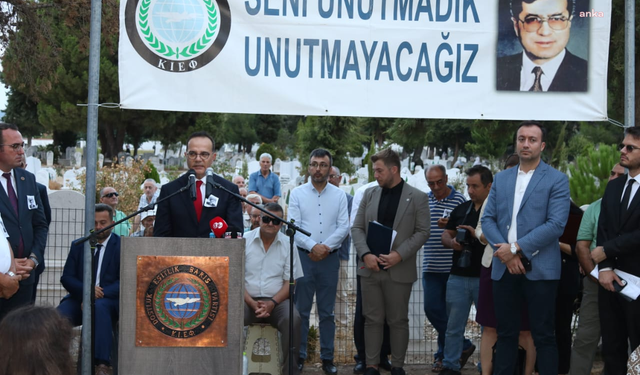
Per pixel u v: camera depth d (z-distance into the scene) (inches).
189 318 143.8
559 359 219.3
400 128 631.2
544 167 187.8
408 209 227.0
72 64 1202.0
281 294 218.4
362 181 828.0
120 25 184.9
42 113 1256.8
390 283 224.4
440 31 196.7
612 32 376.8
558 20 198.5
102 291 219.3
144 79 185.8
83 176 500.4
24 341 82.6
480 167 227.0
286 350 211.6
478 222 222.8
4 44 398.9
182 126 1460.4
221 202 189.0
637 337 184.2
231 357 144.5
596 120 200.5
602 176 414.0
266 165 492.7
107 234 229.1
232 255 145.3
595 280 199.2
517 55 198.5
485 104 198.5
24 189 203.6
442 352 248.8
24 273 188.7
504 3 198.2
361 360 243.9
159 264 143.4
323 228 243.0
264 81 190.9
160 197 190.2
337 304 310.7
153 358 142.9
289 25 191.6
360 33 193.9
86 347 176.6
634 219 182.2
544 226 180.1
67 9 388.5
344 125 850.1
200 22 187.8
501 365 190.2
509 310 188.4
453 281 229.5
